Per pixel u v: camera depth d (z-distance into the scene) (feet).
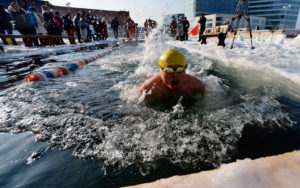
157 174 2.92
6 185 2.79
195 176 2.01
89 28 41.39
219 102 5.92
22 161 3.36
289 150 3.40
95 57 17.44
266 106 5.49
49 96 6.96
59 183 2.81
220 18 113.50
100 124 4.73
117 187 2.69
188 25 37.50
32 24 25.90
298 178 1.82
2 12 24.97
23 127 4.63
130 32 50.78
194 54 17.22
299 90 6.91
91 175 2.95
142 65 13.47
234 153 3.36
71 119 5.03
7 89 7.81
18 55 18.63
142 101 6.27
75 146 3.78
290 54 15.46
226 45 23.68
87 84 8.65
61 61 15.07
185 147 3.59
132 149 3.60
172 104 5.94
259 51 17.44
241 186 1.78
